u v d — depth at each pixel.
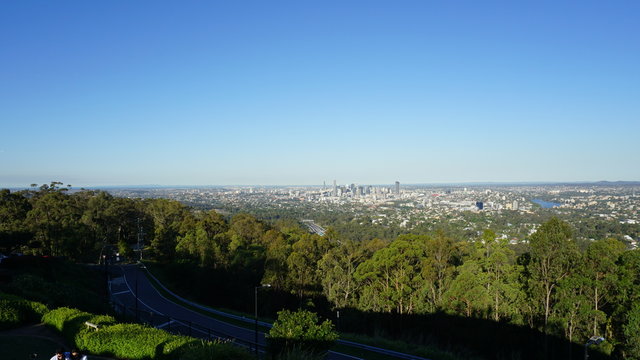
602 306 28.17
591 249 28.33
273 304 45.53
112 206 73.06
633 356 23.84
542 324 30.34
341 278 44.31
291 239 64.38
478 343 32.16
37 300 22.72
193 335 28.23
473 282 33.06
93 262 62.09
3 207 55.78
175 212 84.38
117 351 15.91
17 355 15.41
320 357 14.97
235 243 57.19
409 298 38.91
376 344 26.81
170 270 54.47
